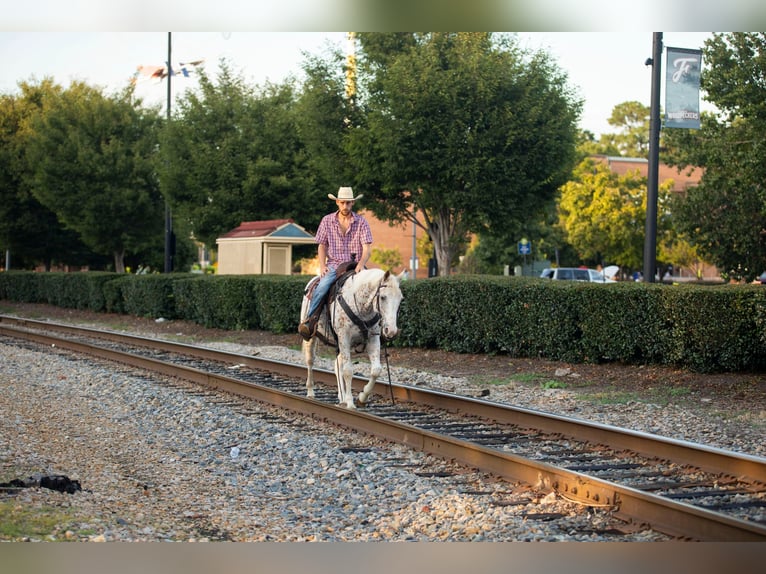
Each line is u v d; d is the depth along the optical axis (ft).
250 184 108.06
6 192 145.89
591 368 49.83
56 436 33.71
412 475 26.61
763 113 62.75
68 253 159.53
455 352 59.82
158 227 132.87
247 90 116.88
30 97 151.74
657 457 27.81
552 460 28.19
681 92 53.31
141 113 133.08
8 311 123.75
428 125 74.08
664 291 46.65
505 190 75.41
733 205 80.79
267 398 41.45
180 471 28.53
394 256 230.07
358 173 83.71
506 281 55.93
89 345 65.62
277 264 93.50
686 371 46.24
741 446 30.30
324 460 28.84
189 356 63.82
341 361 36.55
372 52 82.28
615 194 183.62
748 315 44.60
